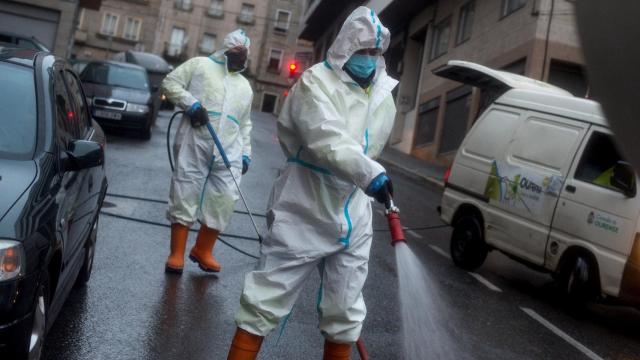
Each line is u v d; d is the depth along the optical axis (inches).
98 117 676.7
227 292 242.8
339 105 138.0
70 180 174.7
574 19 40.3
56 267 155.2
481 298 307.1
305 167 142.6
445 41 1194.6
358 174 131.5
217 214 256.2
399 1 1311.5
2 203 137.1
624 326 306.3
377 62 142.1
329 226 141.1
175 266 252.7
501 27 924.6
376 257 351.9
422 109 1273.4
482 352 225.9
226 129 256.2
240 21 2915.8
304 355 194.4
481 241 361.4
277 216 143.3
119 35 2780.5
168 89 252.8
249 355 143.4
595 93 39.4
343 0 1927.9
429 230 489.7
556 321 288.7
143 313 208.1
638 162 38.6
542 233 324.8
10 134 162.4
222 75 258.5
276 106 2977.4
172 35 2861.7
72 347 174.4
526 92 365.1
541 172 332.8
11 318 125.9
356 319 145.6
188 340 191.9
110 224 316.2
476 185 370.3
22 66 186.1
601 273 294.5
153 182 451.5
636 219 286.0
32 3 1305.4
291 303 145.6
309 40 2632.9
